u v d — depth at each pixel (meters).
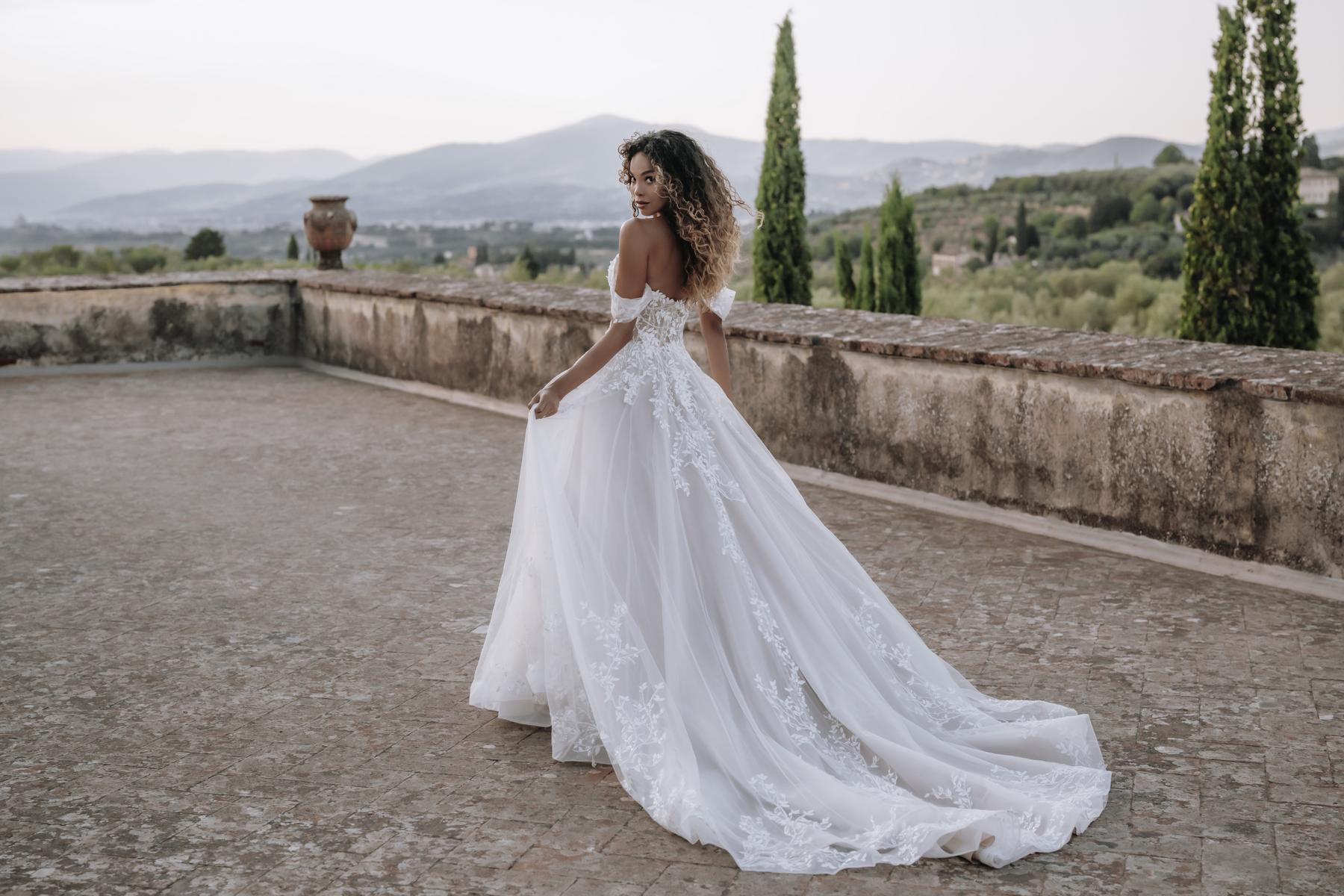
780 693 2.78
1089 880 2.29
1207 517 4.40
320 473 6.14
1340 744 2.88
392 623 3.92
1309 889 2.22
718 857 2.40
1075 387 4.76
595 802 2.65
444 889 2.27
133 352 9.73
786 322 6.19
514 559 3.06
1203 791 2.66
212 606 4.10
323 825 2.54
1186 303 9.39
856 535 4.91
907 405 5.45
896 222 14.01
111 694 3.32
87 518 5.25
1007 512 5.11
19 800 2.67
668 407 2.94
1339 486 4.00
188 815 2.59
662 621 2.76
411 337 8.77
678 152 2.97
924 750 2.79
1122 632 3.73
